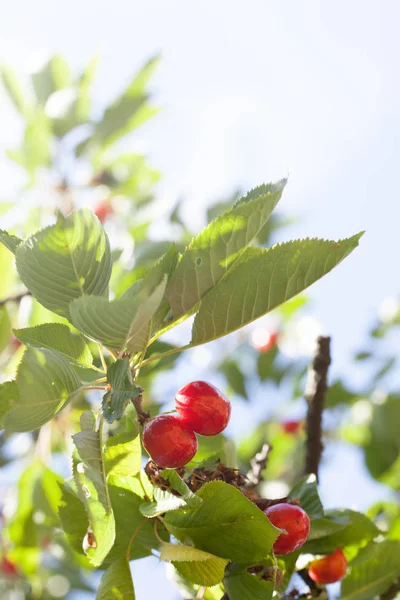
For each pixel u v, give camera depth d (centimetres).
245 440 123
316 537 72
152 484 68
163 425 66
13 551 98
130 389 65
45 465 94
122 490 69
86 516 73
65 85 138
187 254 67
